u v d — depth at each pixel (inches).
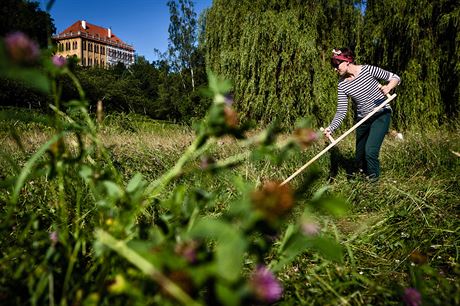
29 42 29.1
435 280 69.2
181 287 28.0
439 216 107.3
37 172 42.9
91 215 70.3
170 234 36.3
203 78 1542.8
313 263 77.0
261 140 36.6
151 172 150.6
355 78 159.6
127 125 299.1
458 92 411.2
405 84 415.2
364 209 125.6
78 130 45.5
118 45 3848.4
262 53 456.4
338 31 466.0
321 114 443.8
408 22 412.5
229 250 26.3
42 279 39.6
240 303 29.4
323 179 165.0
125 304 35.4
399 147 216.5
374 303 58.2
